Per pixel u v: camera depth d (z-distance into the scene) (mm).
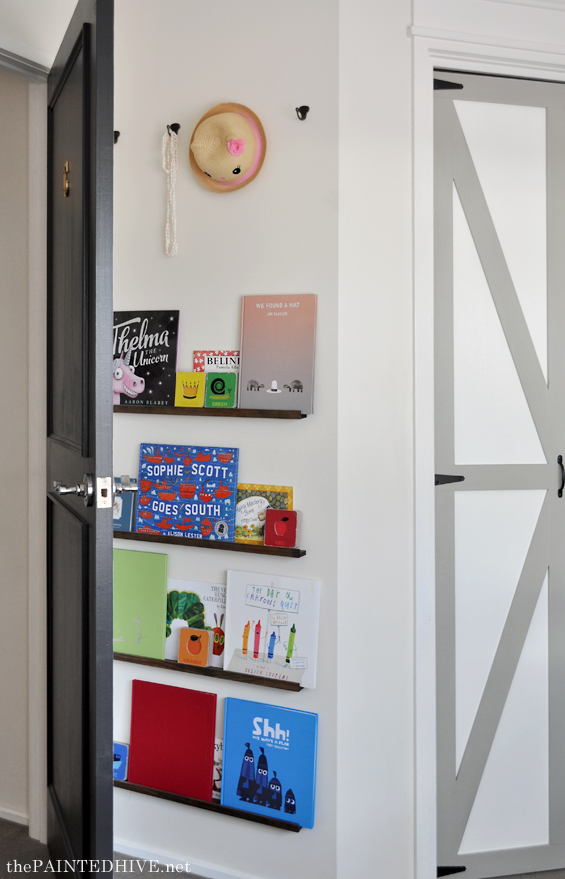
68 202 1745
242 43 2021
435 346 2080
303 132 1956
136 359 2186
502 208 2107
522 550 2131
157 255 2158
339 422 1937
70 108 1714
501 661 2119
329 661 1939
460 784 2111
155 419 2178
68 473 1750
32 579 2195
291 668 1965
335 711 1935
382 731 1972
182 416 2139
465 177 2086
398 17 1951
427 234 1974
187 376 2107
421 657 1979
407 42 1959
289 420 1992
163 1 2115
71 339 1713
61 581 1887
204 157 1985
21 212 2203
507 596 2125
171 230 2125
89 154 1528
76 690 1679
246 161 1965
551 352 2129
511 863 2133
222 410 2012
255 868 2027
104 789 1469
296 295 1969
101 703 1468
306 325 1957
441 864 2107
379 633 1970
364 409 1956
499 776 2131
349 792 1953
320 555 1956
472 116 2088
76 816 1687
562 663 2148
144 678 2191
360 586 1955
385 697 1973
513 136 2105
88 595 1545
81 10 1582
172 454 2137
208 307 2096
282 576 1996
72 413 1703
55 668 2004
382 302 1960
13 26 1904
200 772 2096
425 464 1979
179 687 2137
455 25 1978
